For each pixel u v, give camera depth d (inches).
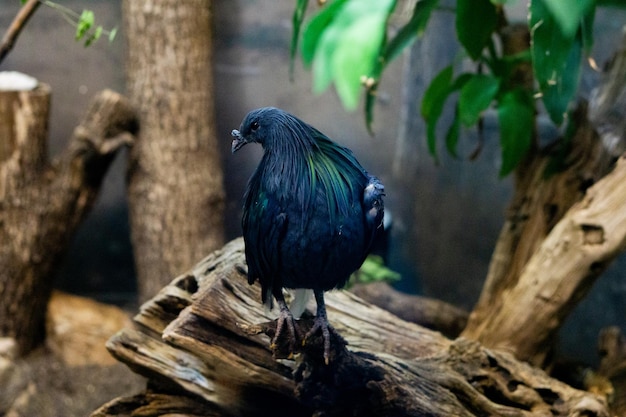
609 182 115.0
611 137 128.2
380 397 88.9
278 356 83.9
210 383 96.7
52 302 204.5
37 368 177.9
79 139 179.9
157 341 98.1
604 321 175.8
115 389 174.6
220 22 215.2
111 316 209.3
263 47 218.1
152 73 189.6
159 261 196.1
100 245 233.6
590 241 112.7
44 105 175.0
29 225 176.2
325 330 83.3
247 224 81.9
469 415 94.5
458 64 193.3
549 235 120.3
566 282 115.0
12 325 179.5
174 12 188.2
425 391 94.5
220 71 218.5
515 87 128.6
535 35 88.7
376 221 81.0
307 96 221.3
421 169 220.8
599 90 136.3
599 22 165.8
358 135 224.5
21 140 172.7
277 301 87.4
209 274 99.0
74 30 215.3
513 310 120.8
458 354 102.1
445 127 207.6
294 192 78.0
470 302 211.6
